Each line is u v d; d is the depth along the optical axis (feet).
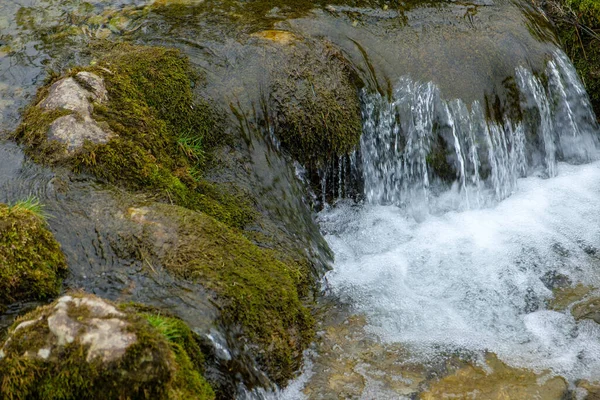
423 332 13.80
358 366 12.83
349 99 16.94
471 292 14.94
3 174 13.19
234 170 15.40
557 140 19.22
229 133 15.70
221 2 19.36
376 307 14.35
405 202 17.71
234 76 16.39
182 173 14.47
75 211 12.44
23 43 17.56
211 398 10.55
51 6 19.29
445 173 17.67
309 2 19.40
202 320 11.18
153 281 11.58
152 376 9.21
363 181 17.40
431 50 18.15
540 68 18.71
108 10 19.08
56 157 13.26
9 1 19.43
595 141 19.65
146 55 16.16
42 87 15.60
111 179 13.26
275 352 12.03
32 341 9.39
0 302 10.84
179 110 15.48
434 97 17.49
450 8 19.56
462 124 17.54
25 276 11.02
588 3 20.24
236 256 12.70
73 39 17.72
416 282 15.23
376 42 18.17
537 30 19.49
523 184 18.61
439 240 16.58
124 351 9.14
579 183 18.63
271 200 15.42
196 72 16.24
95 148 13.32
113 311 9.73
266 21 18.29
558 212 17.53
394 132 17.37
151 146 14.30
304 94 16.46
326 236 16.52
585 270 15.62
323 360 12.87
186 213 12.89
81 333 9.30
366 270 15.51
